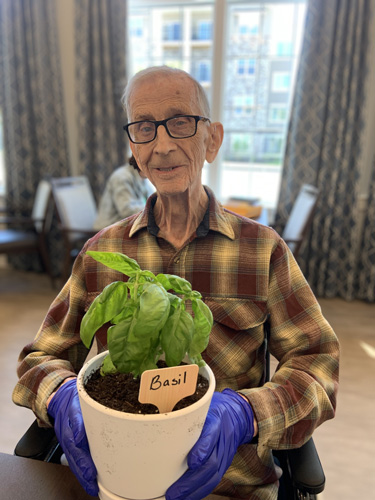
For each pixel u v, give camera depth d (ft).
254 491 2.59
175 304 1.51
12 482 1.91
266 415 2.16
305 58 8.86
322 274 9.92
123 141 10.28
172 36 10.32
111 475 1.50
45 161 10.78
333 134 9.19
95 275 2.70
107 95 9.92
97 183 10.65
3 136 10.82
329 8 8.46
